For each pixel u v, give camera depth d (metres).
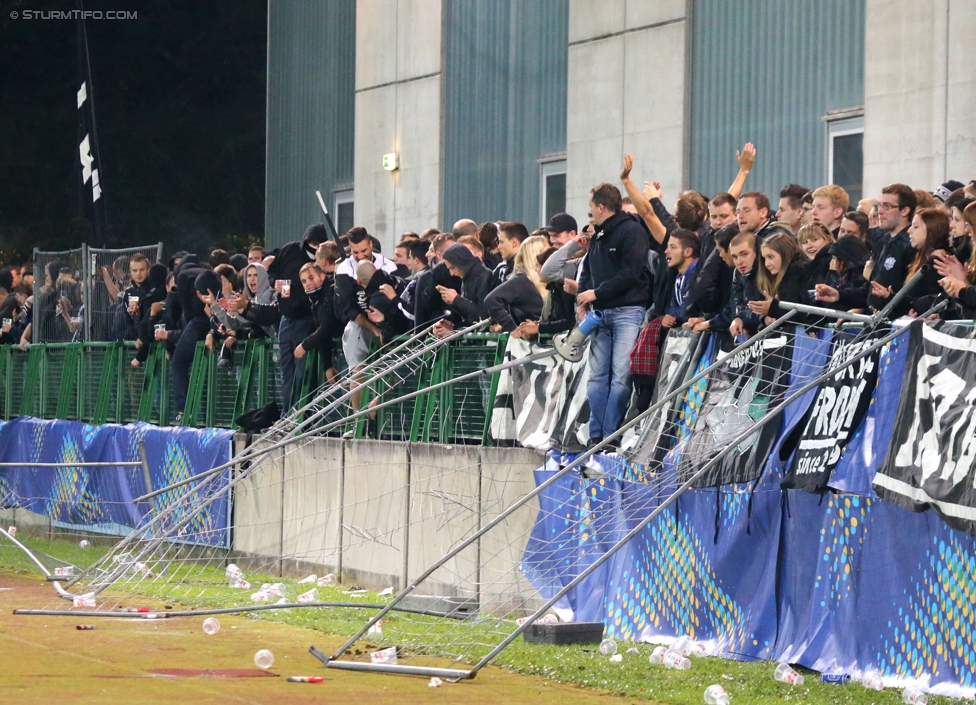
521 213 61.22
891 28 44.50
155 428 53.06
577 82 56.91
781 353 29.47
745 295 30.23
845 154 46.88
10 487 62.66
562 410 35.34
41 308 64.62
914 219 27.02
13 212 150.38
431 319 40.44
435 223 65.38
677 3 52.62
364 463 42.41
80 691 25.25
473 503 37.66
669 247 32.47
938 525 25.39
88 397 60.31
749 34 50.31
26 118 151.62
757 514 29.55
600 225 33.38
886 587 26.47
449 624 34.31
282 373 46.34
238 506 48.38
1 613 36.81
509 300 36.44
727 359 28.53
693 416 31.62
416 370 41.06
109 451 55.72
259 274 48.34
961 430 24.67
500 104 62.22
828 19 47.47
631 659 29.16
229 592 41.44
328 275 44.16
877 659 26.56
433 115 65.50
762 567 29.56
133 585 42.56
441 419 39.94
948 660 25.05
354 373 40.97
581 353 34.31
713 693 24.48
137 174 151.38
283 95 78.31
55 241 144.50
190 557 49.81
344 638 32.50
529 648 30.34
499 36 62.25
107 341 59.44
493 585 36.69
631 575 32.97
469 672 26.81
